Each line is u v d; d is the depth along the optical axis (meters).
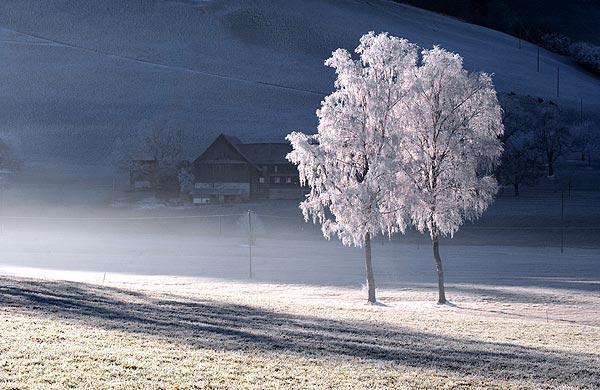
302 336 28.72
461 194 58.03
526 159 174.00
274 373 21.20
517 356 28.31
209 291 58.41
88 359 20.33
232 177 177.50
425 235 129.12
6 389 16.56
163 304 36.84
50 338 22.58
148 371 19.80
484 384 22.31
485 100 57.25
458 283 73.31
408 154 57.81
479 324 40.22
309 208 57.94
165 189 185.38
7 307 28.22
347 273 82.25
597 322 48.44
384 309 47.72
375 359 24.78
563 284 72.56
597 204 155.38
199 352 23.05
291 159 57.56
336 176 57.06
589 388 23.20
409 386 21.20
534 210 149.50
